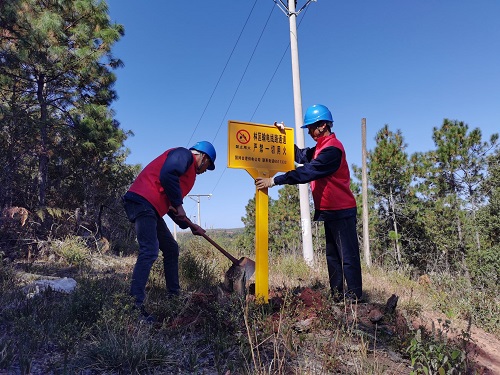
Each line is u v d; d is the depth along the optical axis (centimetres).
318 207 397
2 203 1072
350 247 387
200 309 340
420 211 1889
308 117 398
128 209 367
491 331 532
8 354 254
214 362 262
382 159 1902
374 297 480
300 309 356
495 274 1134
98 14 1353
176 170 358
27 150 1132
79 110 1388
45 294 411
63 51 1217
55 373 241
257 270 376
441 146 1781
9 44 1241
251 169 391
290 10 1011
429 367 263
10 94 1366
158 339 284
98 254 950
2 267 545
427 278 756
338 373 264
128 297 321
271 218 2573
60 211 1091
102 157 1458
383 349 311
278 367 253
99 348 262
